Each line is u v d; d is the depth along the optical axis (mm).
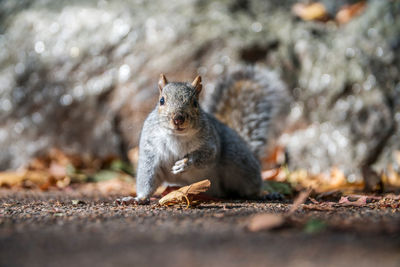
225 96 9602
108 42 12797
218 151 7336
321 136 11734
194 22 12789
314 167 11609
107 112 12602
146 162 6918
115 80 12664
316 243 3457
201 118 6914
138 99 12461
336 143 11594
